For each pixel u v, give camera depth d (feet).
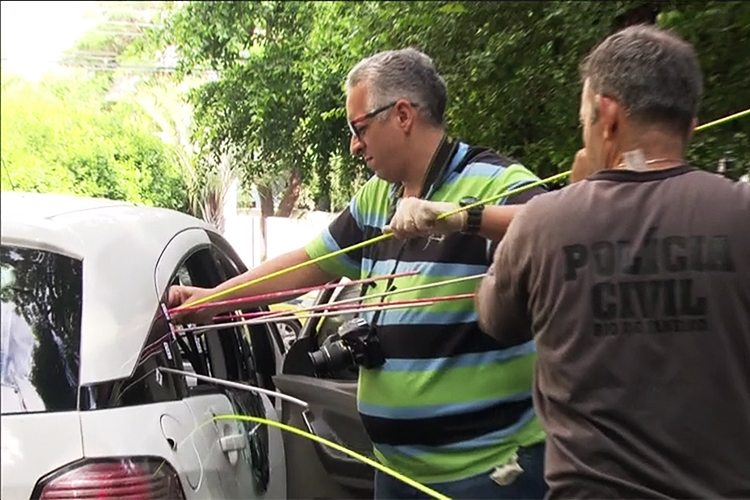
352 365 7.54
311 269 8.22
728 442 4.86
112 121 13.55
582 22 15.58
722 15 13.42
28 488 5.65
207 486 6.73
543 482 7.30
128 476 5.93
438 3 17.97
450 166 7.44
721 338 4.89
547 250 5.18
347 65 20.07
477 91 17.11
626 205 5.11
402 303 7.06
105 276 6.60
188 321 7.65
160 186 12.30
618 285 4.99
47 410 5.93
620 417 4.89
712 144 12.88
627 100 5.22
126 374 6.31
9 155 11.34
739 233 4.96
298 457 9.59
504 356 7.16
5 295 6.21
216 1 23.81
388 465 7.67
